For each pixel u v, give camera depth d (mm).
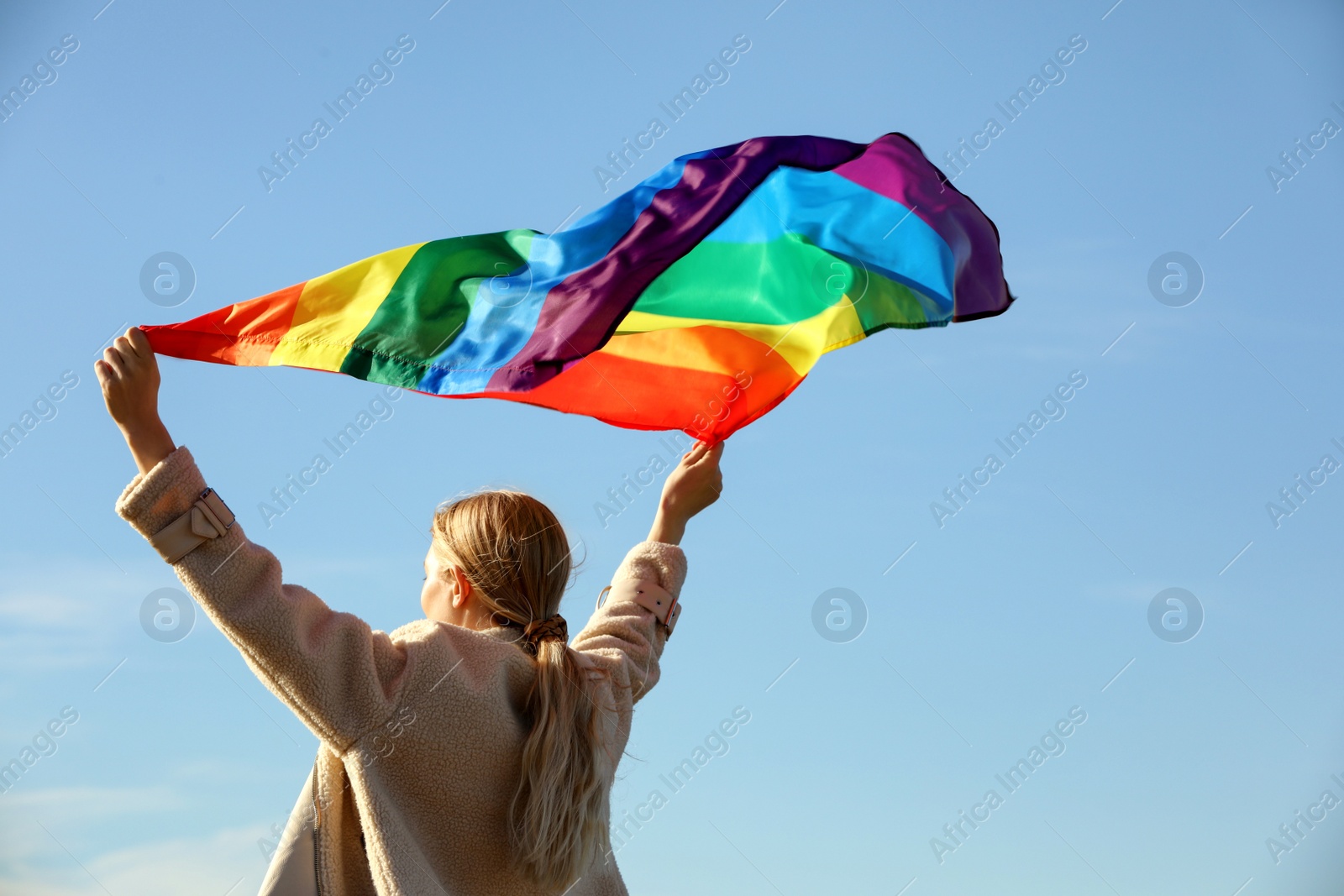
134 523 2184
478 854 2334
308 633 2230
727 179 3521
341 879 2316
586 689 2527
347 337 3080
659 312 3445
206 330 2973
